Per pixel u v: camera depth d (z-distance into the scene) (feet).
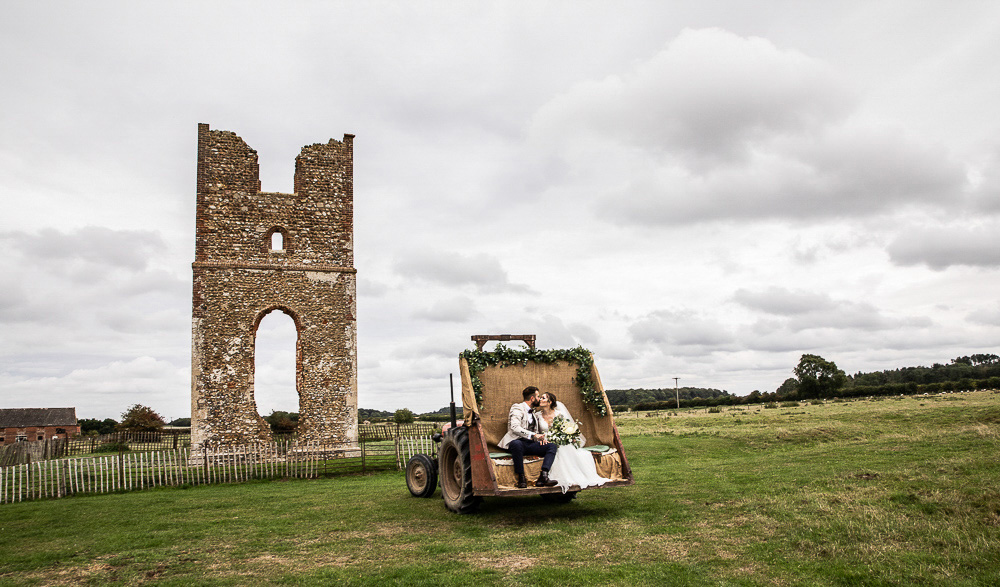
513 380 33.58
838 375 304.91
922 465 37.04
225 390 79.51
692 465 53.62
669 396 442.50
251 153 85.56
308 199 87.45
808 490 32.63
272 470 63.05
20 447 77.10
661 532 25.27
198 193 82.43
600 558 21.59
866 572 18.30
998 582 16.93
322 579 20.56
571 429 30.42
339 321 85.97
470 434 30.86
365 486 50.90
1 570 24.23
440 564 21.62
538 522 29.07
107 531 32.71
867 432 70.38
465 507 31.86
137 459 57.47
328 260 87.10
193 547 26.94
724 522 26.48
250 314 82.33
